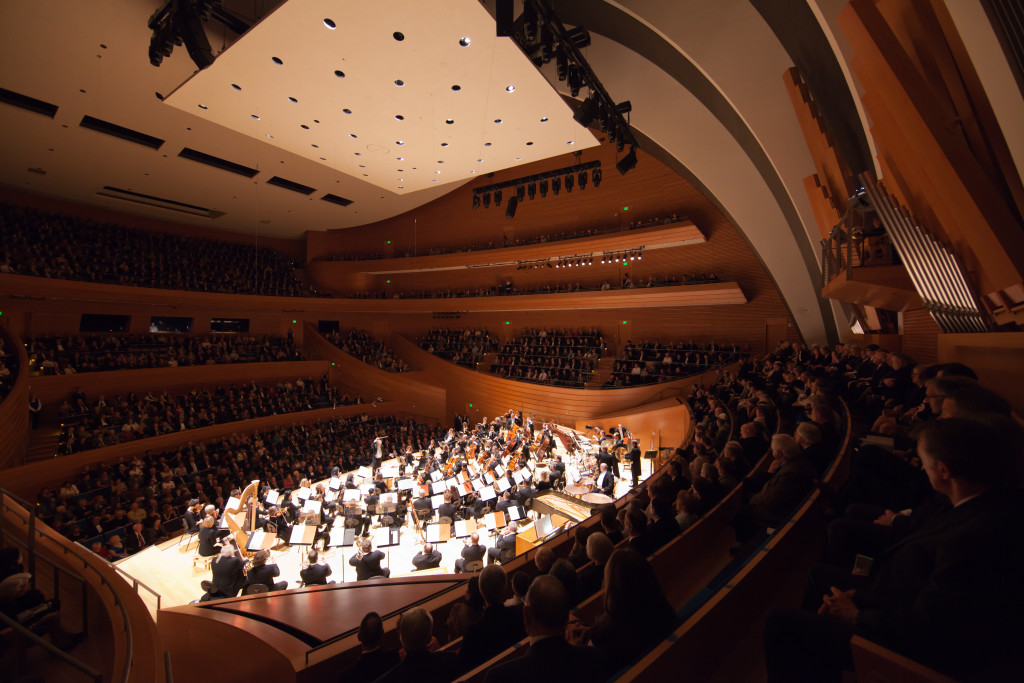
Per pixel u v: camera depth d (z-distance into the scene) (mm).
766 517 3406
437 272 28531
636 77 10180
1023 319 4328
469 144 9227
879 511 2730
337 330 29719
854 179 7891
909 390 5426
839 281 6973
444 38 6020
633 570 1904
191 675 4875
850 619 1695
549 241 22047
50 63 10891
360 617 4387
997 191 4371
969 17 3299
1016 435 1479
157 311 22516
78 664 2748
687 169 13844
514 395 23328
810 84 7785
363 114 8047
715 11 7469
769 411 6383
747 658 2193
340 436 20453
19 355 14242
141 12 9359
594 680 1720
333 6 5453
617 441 16438
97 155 15875
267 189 20078
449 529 8844
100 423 15594
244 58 6484
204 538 9453
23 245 17812
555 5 9008
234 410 19375
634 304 20359
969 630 1255
